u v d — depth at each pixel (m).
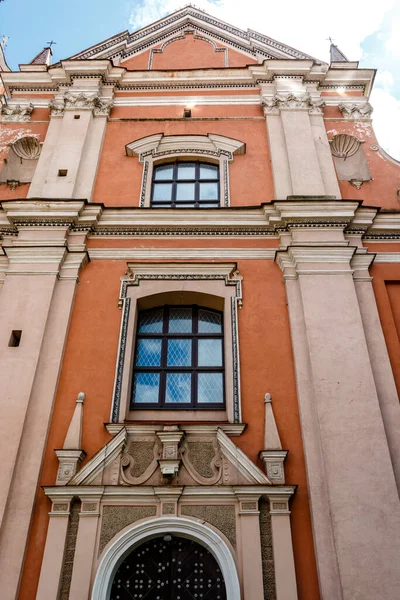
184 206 13.20
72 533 8.26
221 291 11.11
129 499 8.50
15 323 10.34
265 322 10.64
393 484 8.38
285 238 11.86
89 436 9.24
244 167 13.72
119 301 10.94
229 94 15.70
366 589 7.52
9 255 11.34
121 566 8.33
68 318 10.57
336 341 9.97
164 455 8.88
